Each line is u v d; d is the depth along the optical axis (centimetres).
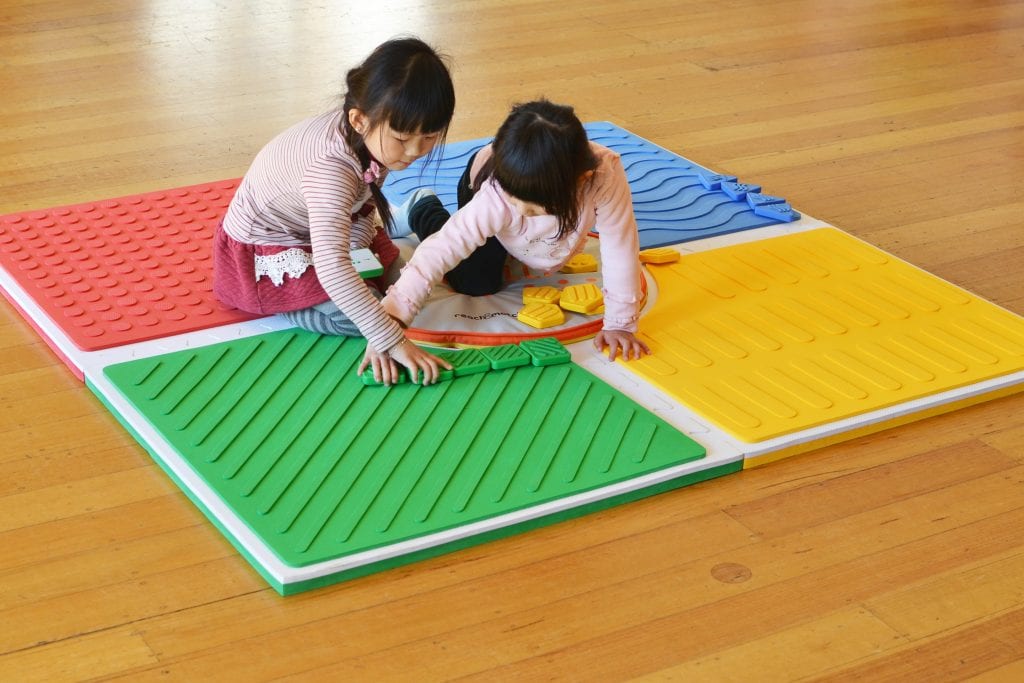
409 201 200
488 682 116
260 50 309
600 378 165
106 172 232
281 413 153
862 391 163
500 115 270
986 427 162
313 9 346
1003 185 246
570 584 130
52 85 277
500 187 160
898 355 172
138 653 118
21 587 126
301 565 126
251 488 138
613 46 325
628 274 168
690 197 226
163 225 206
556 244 173
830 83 303
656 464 145
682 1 368
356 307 154
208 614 124
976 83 307
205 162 239
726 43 331
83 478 144
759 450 151
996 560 137
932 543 139
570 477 142
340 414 153
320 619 124
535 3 360
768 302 186
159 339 170
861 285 193
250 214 170
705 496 146
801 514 143
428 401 157
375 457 145
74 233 202
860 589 131
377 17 340
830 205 233
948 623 127
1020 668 121
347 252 156
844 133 271
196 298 181
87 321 173
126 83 281
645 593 129
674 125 271
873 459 154
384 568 130
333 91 283
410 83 146
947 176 249
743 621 126
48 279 185
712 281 192
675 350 171
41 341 174
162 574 129
